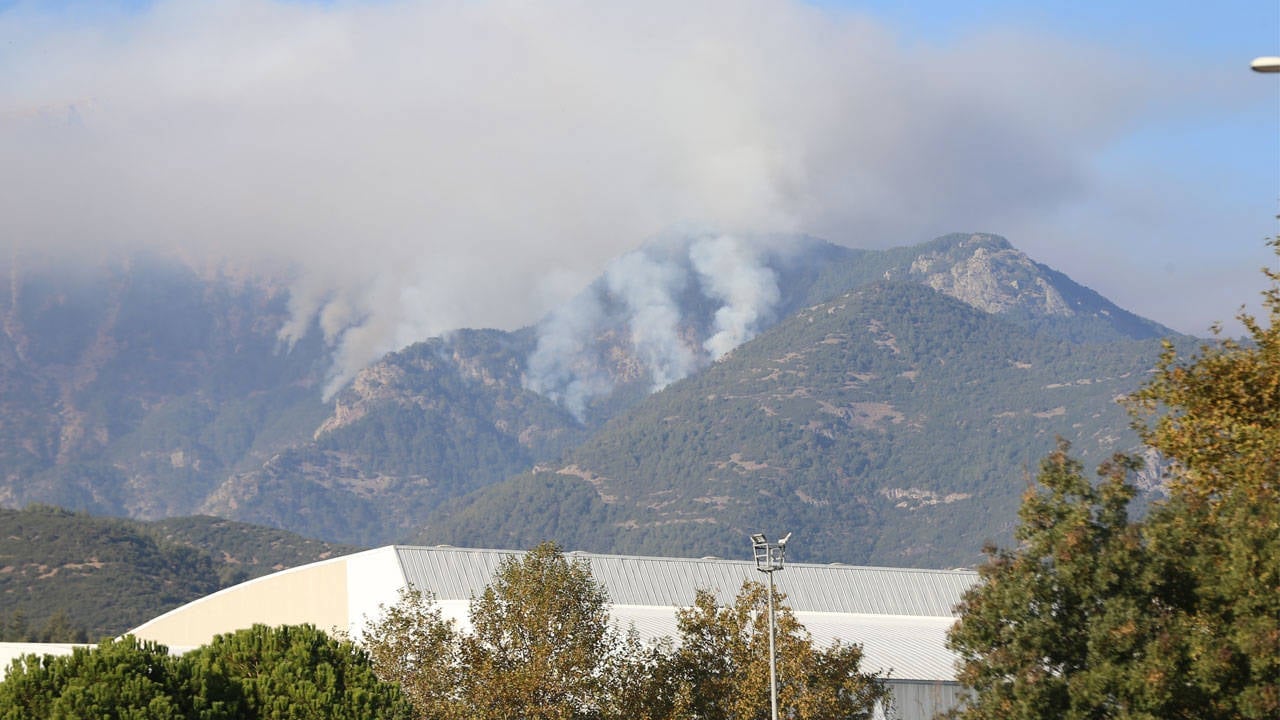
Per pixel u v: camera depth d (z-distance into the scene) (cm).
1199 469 4394
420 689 5853
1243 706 4581
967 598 5334
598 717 6028
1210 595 4831
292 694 4781
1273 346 4241
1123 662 4828
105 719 4188
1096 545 5028
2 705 4216
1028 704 4875
